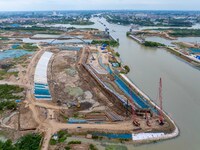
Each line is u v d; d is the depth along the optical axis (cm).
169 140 8831
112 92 12562
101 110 11131
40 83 14212
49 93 13038
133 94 12681
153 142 8694
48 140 8656
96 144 8594
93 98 12562
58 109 11125
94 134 9050
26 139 8625
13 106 11194
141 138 8850
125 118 10288
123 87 13938
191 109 11181
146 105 11269
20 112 10844
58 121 9994
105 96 12738
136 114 10419
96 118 10350
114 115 10575
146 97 12244
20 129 9500
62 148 8212
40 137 8794
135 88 13450
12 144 8506
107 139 8844
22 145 8281
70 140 8756
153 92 13150
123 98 12112
